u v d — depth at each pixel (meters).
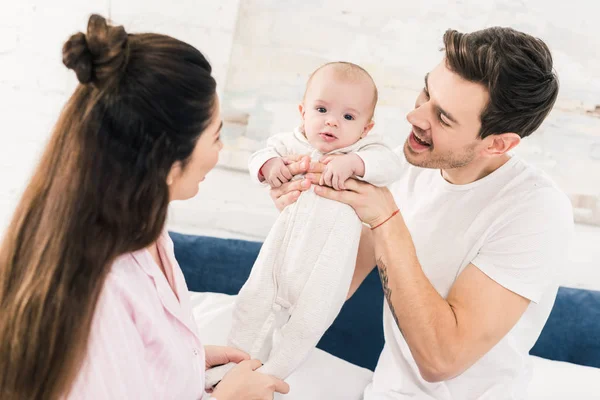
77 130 0.89
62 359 0.90
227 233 2.48
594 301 2.09
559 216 1.33
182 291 1.20
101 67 0.89
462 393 1.45
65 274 0.89
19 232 0.92
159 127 0.92
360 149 1.38
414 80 2.39
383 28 2.36
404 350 1.52
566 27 2.33
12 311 0.90
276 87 2.40
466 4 2.33
